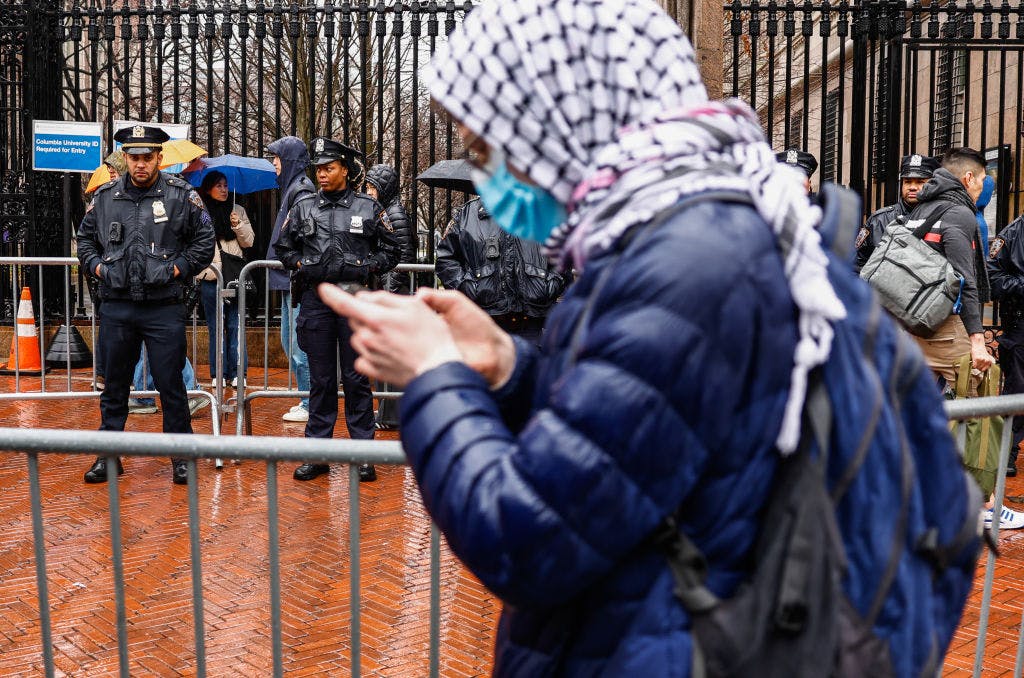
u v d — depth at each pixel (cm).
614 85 125
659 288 110
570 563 111
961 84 1171
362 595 423
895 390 125
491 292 566
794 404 114
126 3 990
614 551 111
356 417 616
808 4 862
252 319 1066
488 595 425
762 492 116
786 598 113
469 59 126
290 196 752
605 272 116
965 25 833
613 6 125
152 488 590
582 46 124
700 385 109
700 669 112
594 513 109
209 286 891
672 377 108
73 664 357
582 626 120
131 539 495
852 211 129
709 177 118
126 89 973
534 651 123
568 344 119
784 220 117
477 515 113
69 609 407
